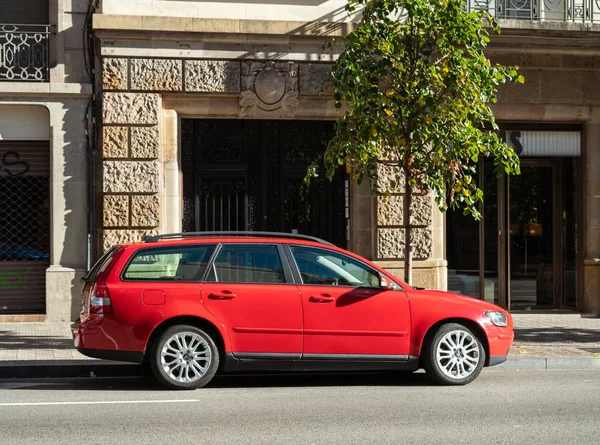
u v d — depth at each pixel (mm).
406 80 13141
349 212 17016
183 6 16344
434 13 12914
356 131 13117
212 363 10172
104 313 10062
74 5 16297
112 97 16078
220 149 16859
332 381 11078
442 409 8844
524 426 7949
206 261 10336
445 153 13148
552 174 18469
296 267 10469
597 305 17938
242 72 16453
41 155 16375
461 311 10586
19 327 15422
